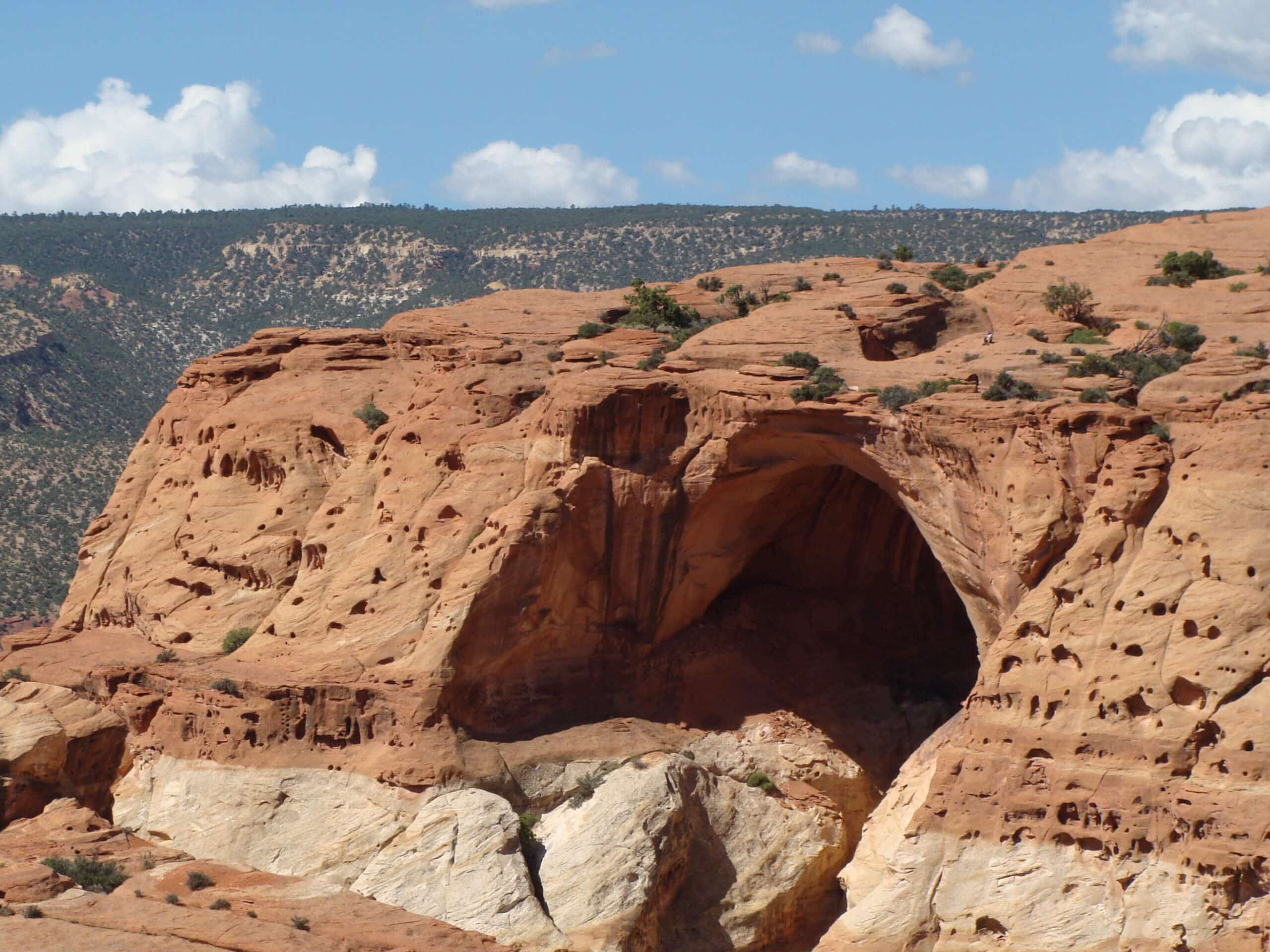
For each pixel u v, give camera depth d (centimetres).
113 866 5559
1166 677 5562
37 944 4694
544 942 6222
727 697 7575
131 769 7319
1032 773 5728
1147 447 5959
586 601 7525
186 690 7462
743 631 7844
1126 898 5431
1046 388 6531
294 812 6994
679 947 6506
